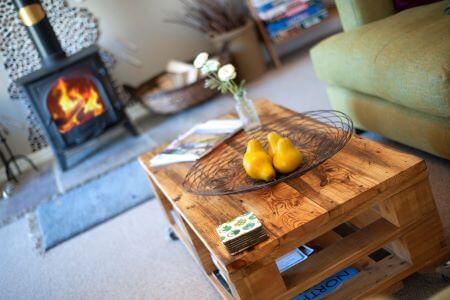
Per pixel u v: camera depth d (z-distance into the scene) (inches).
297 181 56.3
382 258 60.4
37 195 123.5
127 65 153.8
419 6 85.3
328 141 61.9
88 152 143.0
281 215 51.2
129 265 81.7
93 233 96.0
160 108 144.9
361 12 89.2
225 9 150.9
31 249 97.7
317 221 49.1
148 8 151.8
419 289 55.6
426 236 55.1
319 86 127.5
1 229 111.3
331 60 86.7
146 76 156.6
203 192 60.2
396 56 71.6
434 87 64.4
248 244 48.4
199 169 67.2
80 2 143.8
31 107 132.3
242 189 56.5
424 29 73.2
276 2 147.7
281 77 145.8
